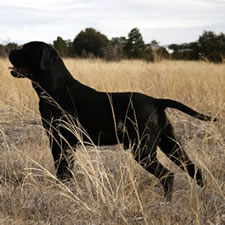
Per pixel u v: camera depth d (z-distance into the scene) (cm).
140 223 354
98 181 380
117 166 499
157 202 394
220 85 922
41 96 459
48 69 454
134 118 414
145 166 412
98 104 433
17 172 479
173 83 1034
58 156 451
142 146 414
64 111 444
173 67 1234
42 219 368
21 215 366
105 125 429
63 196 401
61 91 451
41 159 518
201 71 1175
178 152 429
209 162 465
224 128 642
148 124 412
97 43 2994
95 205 378
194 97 910
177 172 502
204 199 405
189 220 358
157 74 1055
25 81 995
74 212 371
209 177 438
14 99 856
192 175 428
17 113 804
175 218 364
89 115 434
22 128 720
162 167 412
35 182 418
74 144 457
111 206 370
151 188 413
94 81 1019
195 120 774
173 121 754
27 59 466
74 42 3122
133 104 417
